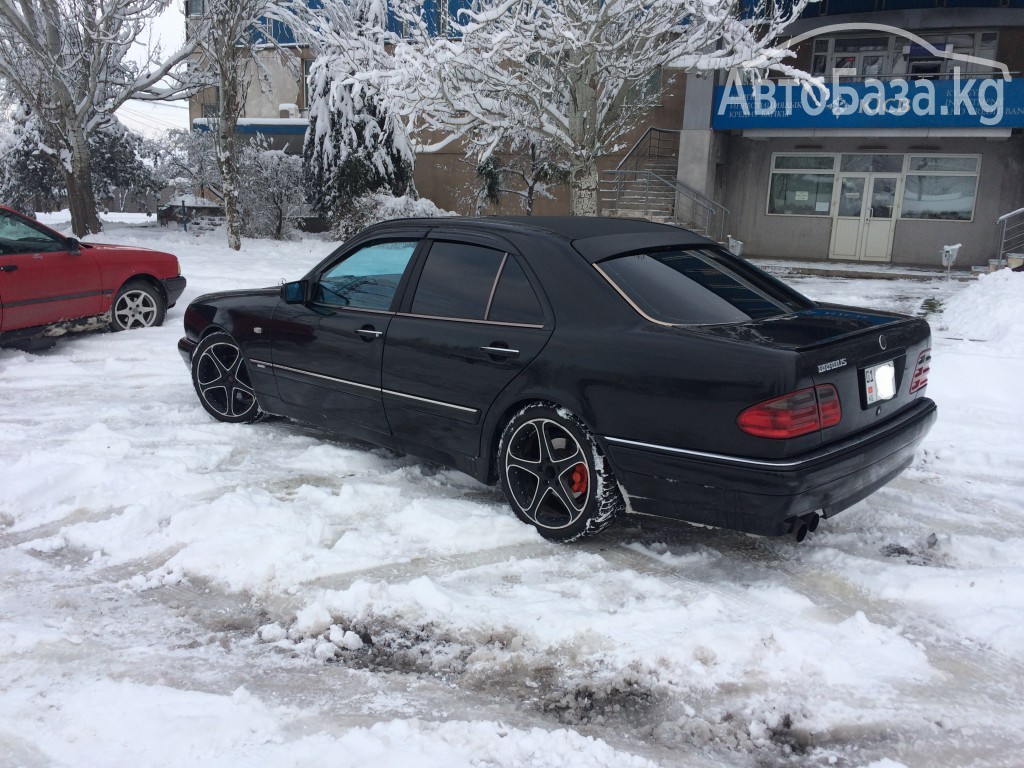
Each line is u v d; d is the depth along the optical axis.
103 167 27.92
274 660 2.99
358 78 12.83
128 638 3.11
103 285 8.48
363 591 3.38
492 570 3.67
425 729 2.59
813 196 21.52
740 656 2.99
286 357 5.20
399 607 3.31
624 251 4.08
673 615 3.26
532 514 4.02
